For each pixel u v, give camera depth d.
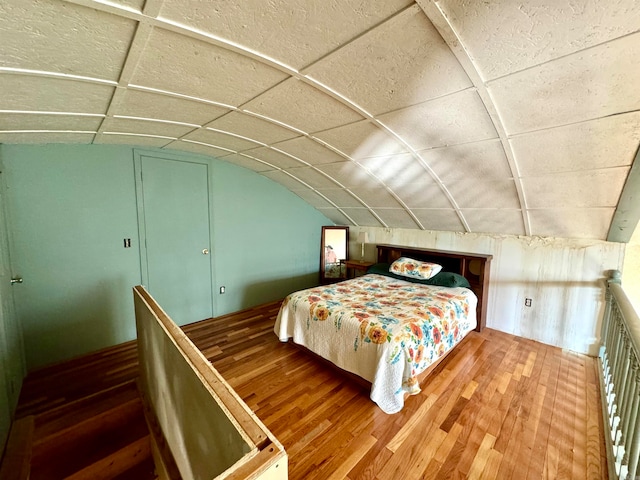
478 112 1.65
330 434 1.76
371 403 2.05
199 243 3.55
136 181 3.00
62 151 2.55
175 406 1.39
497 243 3.32
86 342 2.79
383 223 4.39
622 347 1.75
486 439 1.71
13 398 1.98
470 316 2.92
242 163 3.68
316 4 1.03
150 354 1.84
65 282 2.64
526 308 3.13
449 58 1.29
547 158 1.92
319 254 5.14
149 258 3.15
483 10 1.02
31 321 2.48
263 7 1.04
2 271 1.97
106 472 1.84
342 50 1.29
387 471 1.50
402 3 1.01
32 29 1.05
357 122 2.02
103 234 2.83
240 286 4.02
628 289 2.67
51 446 1.80
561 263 2.89
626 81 1.22
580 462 1.55
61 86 1.52
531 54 1.19
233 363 2.61
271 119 2.12
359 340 2.17
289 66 1.44
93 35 1.14
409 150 2.29
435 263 3.69
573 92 1.35
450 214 3.31
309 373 2.44
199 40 1.22
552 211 2.55
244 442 0.72
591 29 1.03
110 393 2.19
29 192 2.41
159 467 1.75
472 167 2.29
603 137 1.61
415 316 2.28
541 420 1.86
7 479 1.44
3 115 1.76
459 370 2.46
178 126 2.34
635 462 1.20
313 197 4.42
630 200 2.04
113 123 2.17
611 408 1.82
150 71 1.45
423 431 1.78
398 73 1.43
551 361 2.62
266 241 4.28
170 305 3.36
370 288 3.16
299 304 2.73
